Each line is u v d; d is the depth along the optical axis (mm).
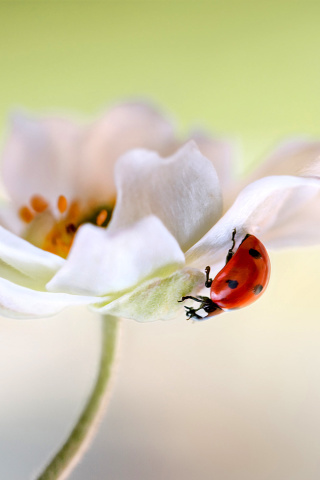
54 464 121
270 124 445
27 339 173
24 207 125
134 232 112
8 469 155
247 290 117
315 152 117
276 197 118
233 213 114
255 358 172
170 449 157
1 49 469
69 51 471
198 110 459
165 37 475
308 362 169
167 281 116
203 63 462
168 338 174
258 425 161
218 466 156
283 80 451
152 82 475
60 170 125
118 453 156
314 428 161
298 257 190
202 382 166
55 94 469
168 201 114
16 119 126
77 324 175
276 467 157
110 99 468
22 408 163
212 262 119
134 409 162
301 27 457
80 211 125
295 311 180
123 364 167
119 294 116
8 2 466
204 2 462
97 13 474
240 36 469
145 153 113
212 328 177
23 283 117
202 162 114
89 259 113
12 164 125
